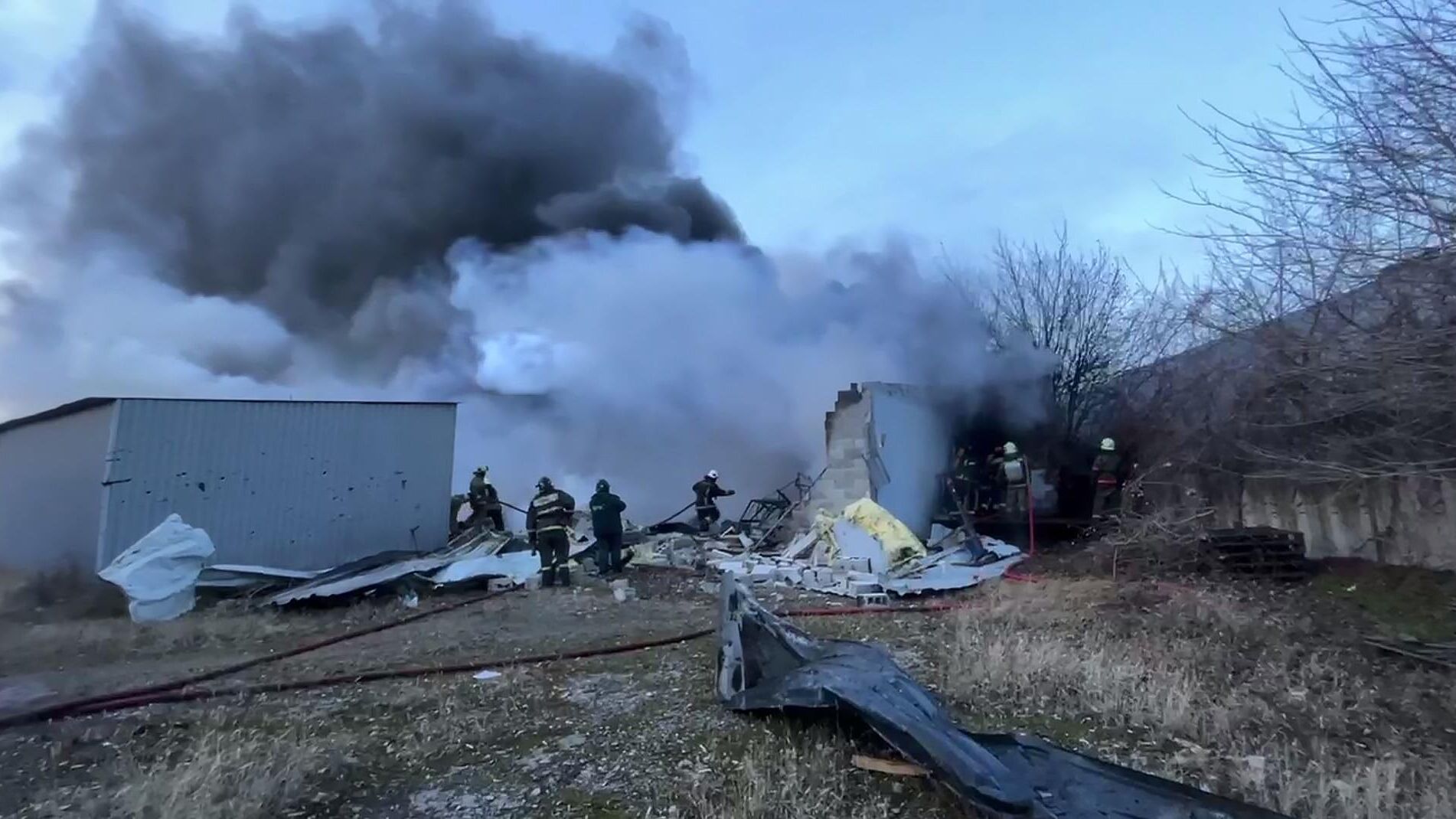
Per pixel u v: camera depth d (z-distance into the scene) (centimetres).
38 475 1377
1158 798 352
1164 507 1083
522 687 587
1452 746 459
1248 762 429
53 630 865
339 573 1126
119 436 1171
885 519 1081
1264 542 933
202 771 418
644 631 786
